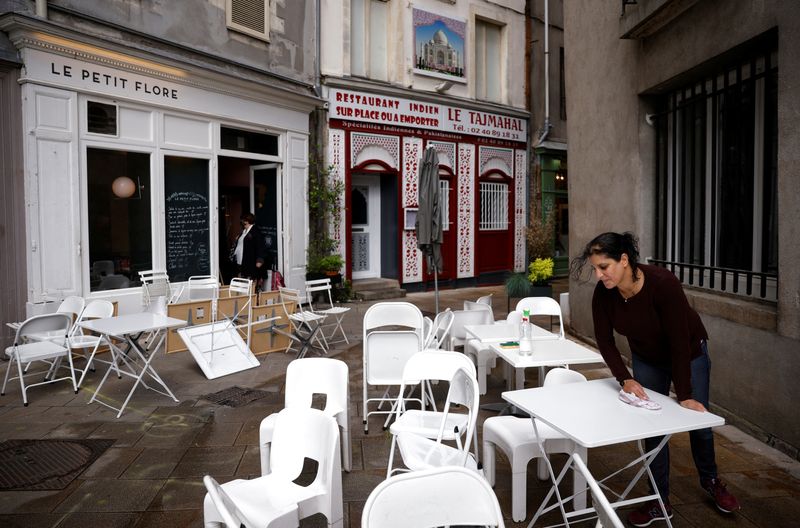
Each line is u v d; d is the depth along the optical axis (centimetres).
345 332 863
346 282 1164
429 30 1281
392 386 600
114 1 763
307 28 1097
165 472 390
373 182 1288
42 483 373
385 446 438
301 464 280
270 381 611
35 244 689
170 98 840
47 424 479
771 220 470
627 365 657
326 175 1142
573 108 809
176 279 877
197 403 535
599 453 420
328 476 259
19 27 650
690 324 319
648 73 605
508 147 1477
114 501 351
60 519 330
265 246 1045
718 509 336
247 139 994
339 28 1148
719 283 539
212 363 636
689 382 287
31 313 688
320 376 370
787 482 372
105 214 775
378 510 183
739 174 505
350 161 1179
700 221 568
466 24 1349
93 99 746
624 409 276
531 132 1534
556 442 333
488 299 648
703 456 335
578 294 812
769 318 429
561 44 1582
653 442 321
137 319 555
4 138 670
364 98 1188
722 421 261
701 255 567
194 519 331
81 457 413
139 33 789
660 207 634
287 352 734
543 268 959
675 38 551
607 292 319
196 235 903
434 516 193
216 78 889
